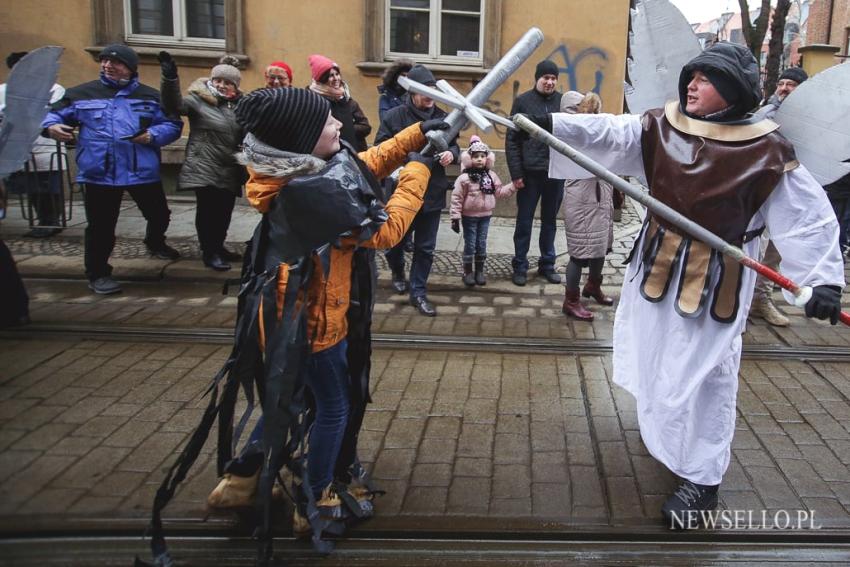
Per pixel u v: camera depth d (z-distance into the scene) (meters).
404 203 2.47
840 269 2.54
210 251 6.18
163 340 4.58
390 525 2.73
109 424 3.46
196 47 8.40
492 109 8.47
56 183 7.09
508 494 2.95
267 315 2.34
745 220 2.62
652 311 2.84
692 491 2.80
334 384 2.52
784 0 10.09
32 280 5.87
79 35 8.27
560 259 6.86
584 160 2.53
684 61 2.91
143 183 5.63
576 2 8.23
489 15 8.25
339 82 5.22
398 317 5.20
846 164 2.63
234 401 2.54
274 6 8.24
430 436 3.43
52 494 2.86
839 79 2.60
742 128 2.62
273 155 2.23
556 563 2.56
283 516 2.80
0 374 4.01
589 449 3.33
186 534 2.67
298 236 2.27
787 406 3.80
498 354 4.49
